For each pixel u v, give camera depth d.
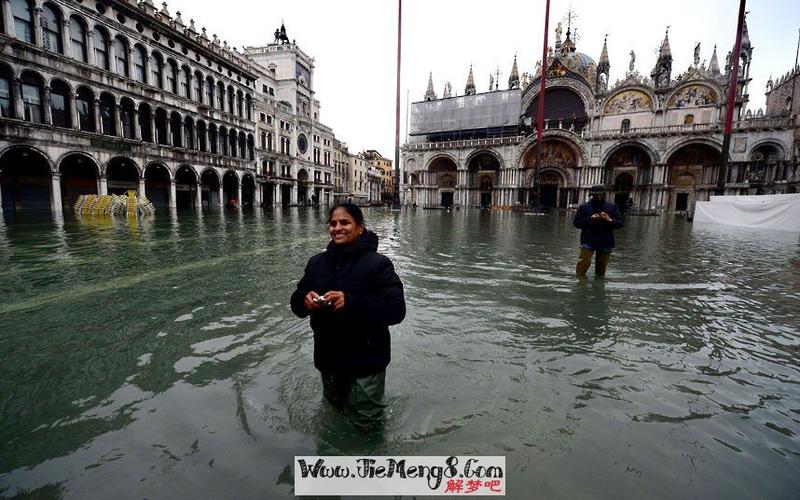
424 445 2.48
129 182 29.84
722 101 47.88
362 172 92.06
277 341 4.16
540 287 6.63
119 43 27.69
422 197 64.56
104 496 2.06
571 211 47.38
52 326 4.54
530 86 59.53
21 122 21.34
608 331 4.55
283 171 51.03
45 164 23.77
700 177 48.78
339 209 2.64
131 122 28.45
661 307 5.55
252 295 5.96
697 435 2.63
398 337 4.27
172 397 3.02
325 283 2.60
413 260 9.27
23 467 2.27
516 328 4.61
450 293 6.18
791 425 2.76
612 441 2.55
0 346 3.96
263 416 2.77
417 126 64.50
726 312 5.35
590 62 58.38
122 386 3.19
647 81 51.28
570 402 3.01
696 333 4.54
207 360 3.68
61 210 23.84
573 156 54.72
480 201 62.88
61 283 6.54
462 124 60.94
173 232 14.44
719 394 3.18
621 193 54.22
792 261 9.54
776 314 5.28
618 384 3.31
